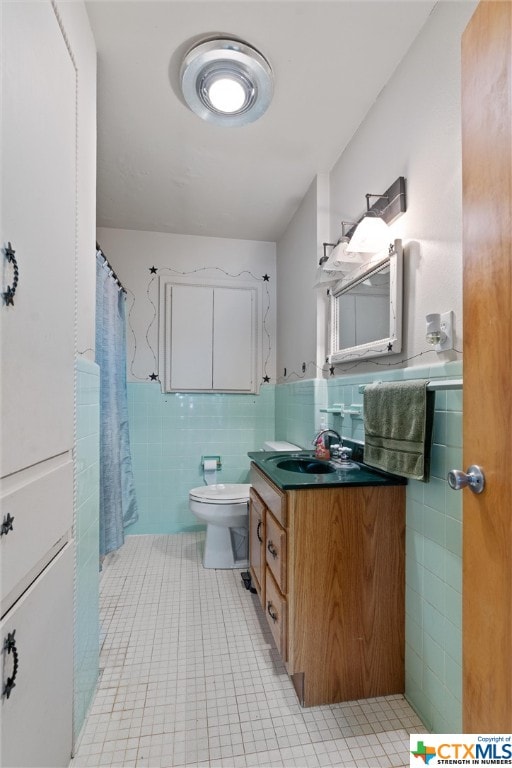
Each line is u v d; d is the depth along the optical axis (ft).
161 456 9.48
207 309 9.70
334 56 4.55
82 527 3.80
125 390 8.21
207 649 5.03
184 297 9.57
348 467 5.16
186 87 4.83
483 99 2.61
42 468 2.72
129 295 9.36
